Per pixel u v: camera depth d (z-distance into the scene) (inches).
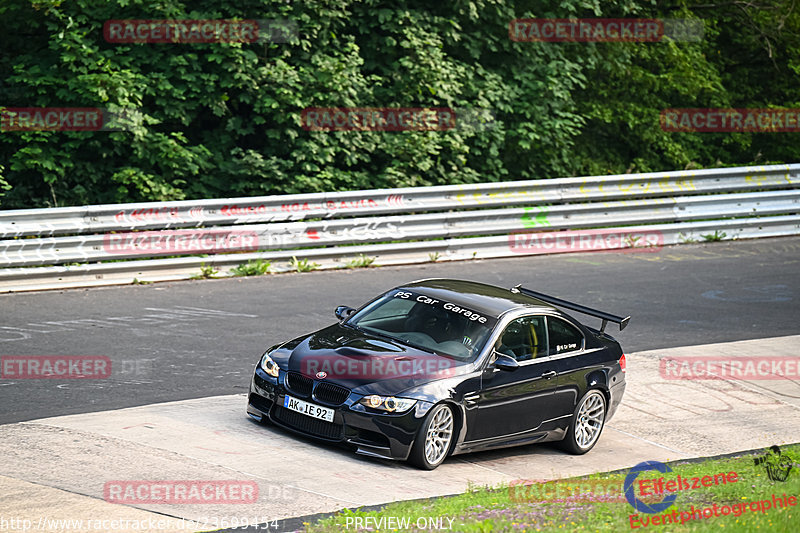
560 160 2401.6
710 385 1333.7
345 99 2069.4
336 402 928.3
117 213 1582.2
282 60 2082.9
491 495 834.2
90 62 1907.0
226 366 1194.6
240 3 2037.4
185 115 2001.7
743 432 1189.7
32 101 1963.6
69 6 1974.7
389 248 1827.0
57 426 927.0
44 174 1893.5
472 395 960.3
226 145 2092.8
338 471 884.0
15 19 1989.4
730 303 1712.6
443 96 2165.4
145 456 862.5
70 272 1528.1
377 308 1064.2
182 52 2031.3
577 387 1062.4
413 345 992.2
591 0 2396.7
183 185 2055.9
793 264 2021.4
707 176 2183.8
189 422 978.7
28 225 1501.0
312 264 1758.1
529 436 1031.6
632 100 2679.6
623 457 1081.4
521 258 1961.1
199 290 1573.6
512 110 2274.9
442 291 1075.9
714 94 2797.7
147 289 1557.6
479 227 1930.4
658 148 2696.9
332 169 2092.8
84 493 756.0
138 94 1915.6
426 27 2197.3
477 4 2241.6
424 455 926.4
